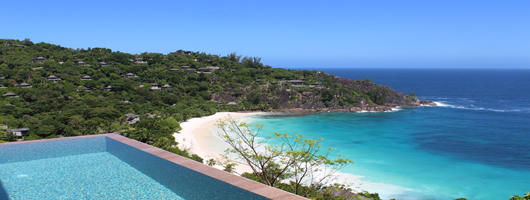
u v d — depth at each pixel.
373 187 44.09
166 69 155.38
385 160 58.03
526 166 55.19
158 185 16.27
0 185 17.05
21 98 95.81
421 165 55.19
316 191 23.98
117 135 26.88
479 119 110.75
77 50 174.75
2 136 58.22
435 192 43.00
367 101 141.88
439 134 84.19
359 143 72.94
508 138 79.00
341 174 48.56
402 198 40.75
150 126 74.44
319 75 183.62
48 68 128.62
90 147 23.61
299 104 137.12
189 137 75.81
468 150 66.56
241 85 144.25
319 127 95.12
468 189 44.31
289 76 169.50
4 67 127.00
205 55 186.88
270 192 14.22
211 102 128.25
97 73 133.25
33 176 17.89
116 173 18.39
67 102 98.31
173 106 112.12
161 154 20.61
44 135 66.00
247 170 47.69
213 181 15.84
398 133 85.62
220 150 63.00
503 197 41.88
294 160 21.97
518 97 189.88
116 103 103.25
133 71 146.25
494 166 55.16
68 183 17.14
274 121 105.62
